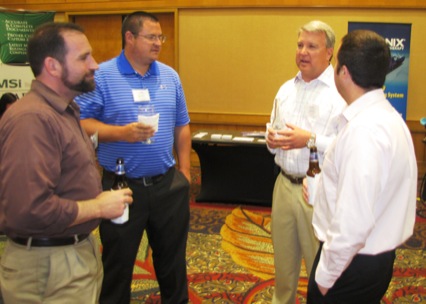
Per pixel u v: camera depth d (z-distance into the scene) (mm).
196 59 6289
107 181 2154
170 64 6504
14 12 3977
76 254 1511
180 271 2369
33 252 1444
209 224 4020
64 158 1429
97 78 2064
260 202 4531
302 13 5859
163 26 6414
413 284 2900
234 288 2848
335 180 1428
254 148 4430
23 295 1459
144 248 3496
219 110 6352
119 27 6547
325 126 2033
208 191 4648
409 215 1464
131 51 2082
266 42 6035
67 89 1467
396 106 5703
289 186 2184
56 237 1465
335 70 1456
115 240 2129
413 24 5637
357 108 1385
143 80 2146
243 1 5965
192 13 6176
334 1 5711
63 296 1487
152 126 1952
